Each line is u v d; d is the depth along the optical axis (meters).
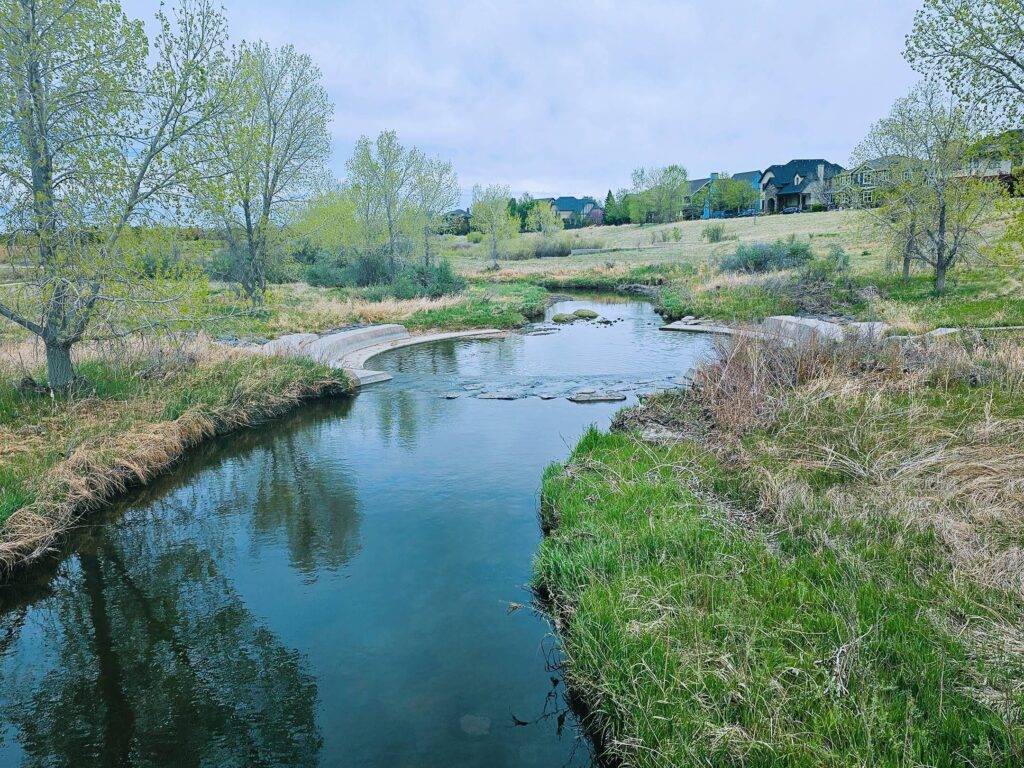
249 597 5.75
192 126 9.88
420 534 6.90
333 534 6.98
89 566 6.46
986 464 5.79
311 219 25.69
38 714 4.34
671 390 11.48
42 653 5.05
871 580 4.38
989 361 8.70
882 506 5.44
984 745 2.92
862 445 6.80
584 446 8.62
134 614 5.58
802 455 6.93
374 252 31.80
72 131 9.04
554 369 15.54
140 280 9.53
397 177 30.59
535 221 66.69
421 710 4.23
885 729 3.09
